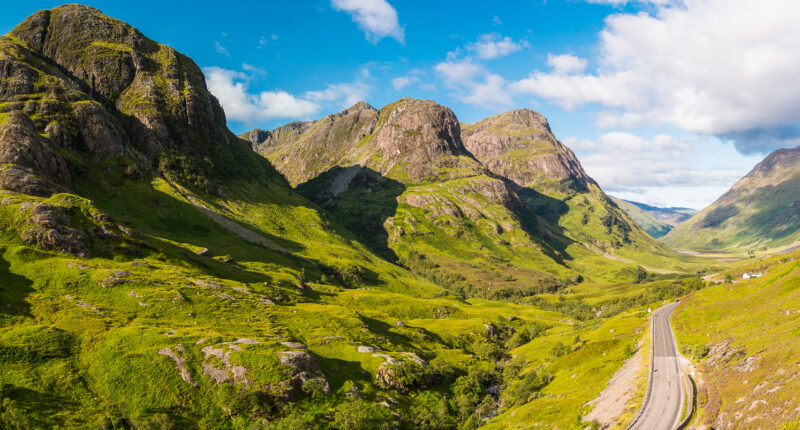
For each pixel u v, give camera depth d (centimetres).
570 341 17038
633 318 16788
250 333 12656
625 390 9200
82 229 16438
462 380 14200
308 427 9550
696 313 14425
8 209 15575
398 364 13362
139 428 8706
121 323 12038
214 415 9581
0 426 8075
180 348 10775
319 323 15875
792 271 13988
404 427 10738
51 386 9219
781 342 8156
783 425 5706
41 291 12862
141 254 17512
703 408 7481
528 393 12012
